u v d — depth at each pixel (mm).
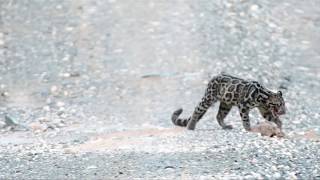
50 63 87000
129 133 54188
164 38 93375
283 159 42375
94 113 69375
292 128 60250
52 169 40969
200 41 91750
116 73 83062
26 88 79312
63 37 95625
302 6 106562
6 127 62500
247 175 37938
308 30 98875
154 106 71938
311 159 42781
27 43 93812
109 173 39125
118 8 104125
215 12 101125
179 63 85500
